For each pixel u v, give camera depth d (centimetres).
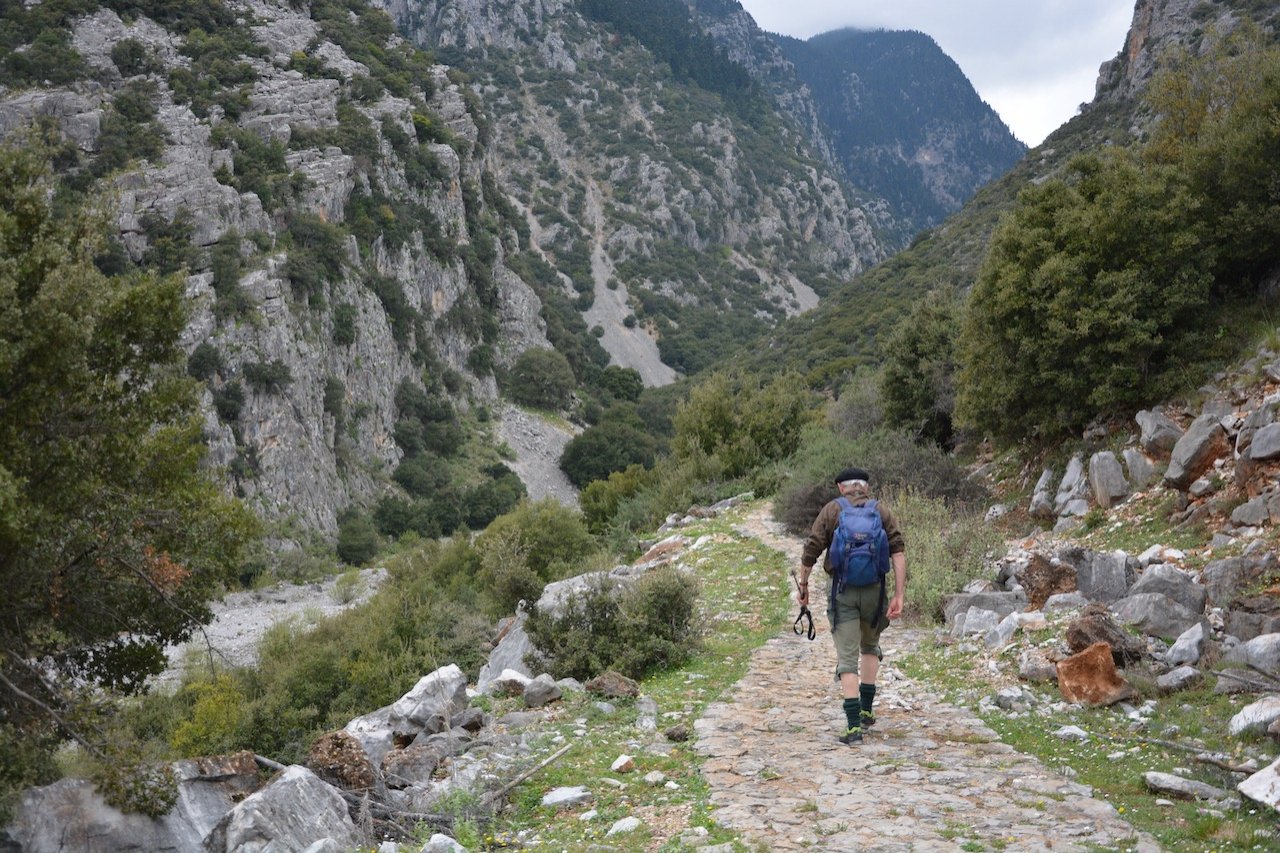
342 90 11731
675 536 2062
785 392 3058
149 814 512
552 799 536
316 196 9644
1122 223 1491
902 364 2417
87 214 695
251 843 470
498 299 13662
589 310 19775
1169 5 8188
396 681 2200
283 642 2908
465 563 3148
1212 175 1519
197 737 2106
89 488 659
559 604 1105
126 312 699
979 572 1143
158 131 8731
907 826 458
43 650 693
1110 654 701
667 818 491
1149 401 1472
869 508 660
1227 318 1459
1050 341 1549
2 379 605
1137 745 595
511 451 11269
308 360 8388
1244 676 666
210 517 815
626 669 976
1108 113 8662
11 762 607
